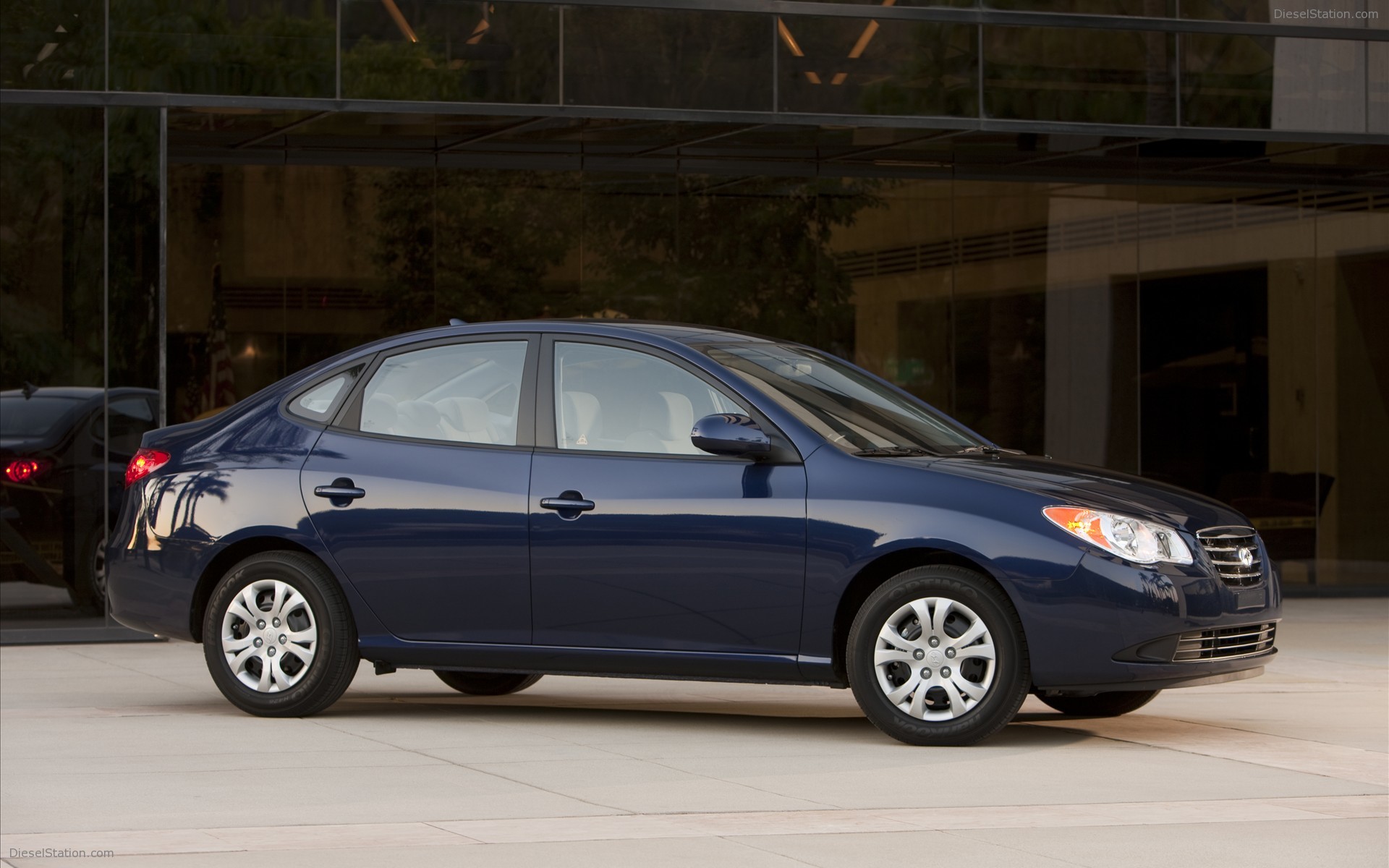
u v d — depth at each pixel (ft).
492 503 87.51
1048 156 180.65
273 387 95.66
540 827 61.57
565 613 86.33
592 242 174.09
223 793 68.69
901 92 146.51
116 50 136.26
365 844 58.54
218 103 137.08
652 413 87.04
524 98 140.77
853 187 178.29
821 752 80.07
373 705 98.32
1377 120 152.15
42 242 136.56
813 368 92.53
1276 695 104.53
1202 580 80.84
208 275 167.02
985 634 80.48
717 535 83.71
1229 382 181.98
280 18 137.80
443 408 90.68
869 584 83.35
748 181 176.45
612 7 142.00
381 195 170.30
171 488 94.38
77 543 137.08
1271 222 181.47
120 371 137.18
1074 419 181.47
